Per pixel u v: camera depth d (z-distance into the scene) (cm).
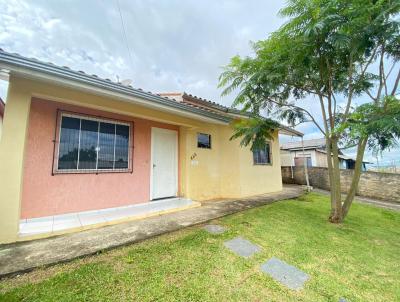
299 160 1567
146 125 556
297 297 219
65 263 247
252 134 498
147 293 204
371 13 340
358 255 326
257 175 795
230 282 234
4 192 289
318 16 340
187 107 475
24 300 186
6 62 257
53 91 339
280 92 520
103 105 397
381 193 888
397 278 270
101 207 452
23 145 306
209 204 588
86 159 437
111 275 228
